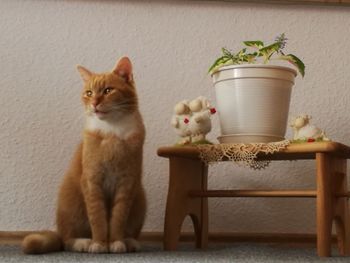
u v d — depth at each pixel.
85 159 1.19
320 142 1.12
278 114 1.24
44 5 1.55
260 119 1.23
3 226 1.48
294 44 1.59
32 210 1.50
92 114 1.19
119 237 1.18
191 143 1.27
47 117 1.53
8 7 1.54
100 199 1.18
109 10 1.57
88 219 1.21
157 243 1.50
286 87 1.25
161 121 1.56
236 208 1.55
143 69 1.57
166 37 1.58
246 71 1.22
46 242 1.14
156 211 1.53
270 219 1.55
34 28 1.55
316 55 1.59
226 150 1.19
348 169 1.57
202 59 1.58
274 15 1.60
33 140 1.52
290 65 1.58
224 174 1.56
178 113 1.31
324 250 1.12
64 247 1.20
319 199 1.12
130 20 1.58
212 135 1.55
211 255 1.11
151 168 1.54
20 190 1.50
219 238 1.53
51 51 1.55
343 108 1.59
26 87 1.53
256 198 1.56
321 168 1.12
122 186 1.20
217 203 1.55
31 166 1.51
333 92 1.59
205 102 1.30
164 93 1.57
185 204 1.27
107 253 1.13
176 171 1.25
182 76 1.58
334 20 1.61
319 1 1.58
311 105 1.58
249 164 1.25
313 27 1.60
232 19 1.59
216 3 1.59
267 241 1.54
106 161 1.17
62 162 1.52
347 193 1.17
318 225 1.12
